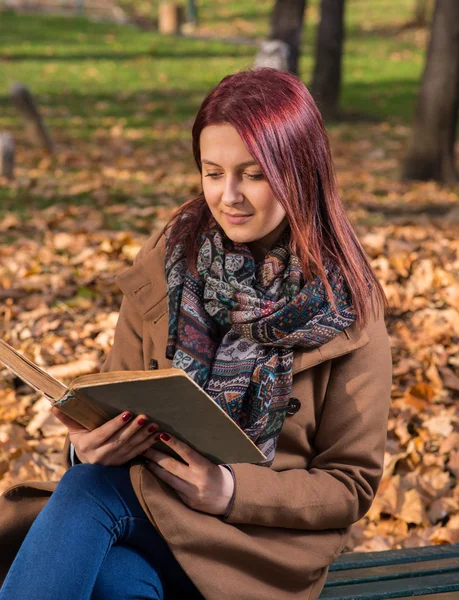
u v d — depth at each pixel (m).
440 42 9.80
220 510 1.82
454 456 3.58
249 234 1.88
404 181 10.07
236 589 1.81
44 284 5.41
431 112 10.02
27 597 1.69
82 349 4.55
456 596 2.09
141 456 1.86
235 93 1.82
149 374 1.57
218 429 1.67
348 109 16.48
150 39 26.39
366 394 1.94
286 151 1.80
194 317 1.94
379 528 3.18
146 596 1.81
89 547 1.74
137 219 7.27
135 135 12.73
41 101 16.14
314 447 2.01
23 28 26.69
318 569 1.92
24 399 4.01
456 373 4.44
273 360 1.89
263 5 34.75
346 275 1.92
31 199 7.98
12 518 1.98
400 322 4.93
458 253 6.18
